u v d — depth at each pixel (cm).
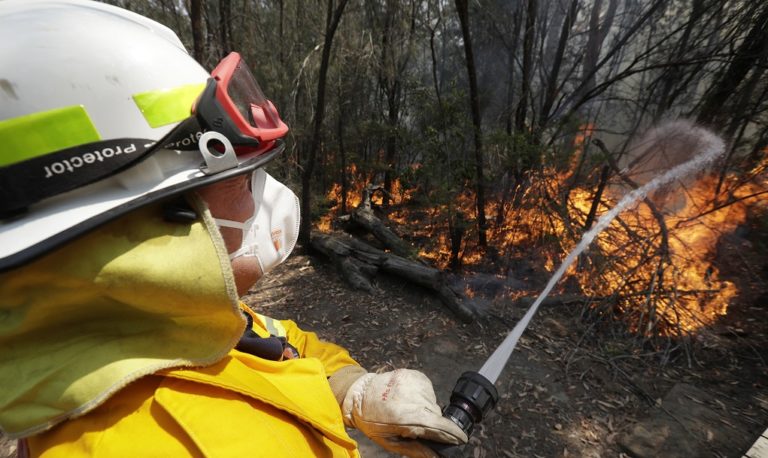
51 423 47
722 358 378
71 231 45
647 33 765
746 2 560
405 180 748
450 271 661
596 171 589
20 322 48
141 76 54
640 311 438
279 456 53
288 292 552
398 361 394
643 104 707
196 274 51
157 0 836
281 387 67
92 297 49
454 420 87
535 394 334
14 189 47
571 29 804
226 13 829
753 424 296
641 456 275
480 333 436
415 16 838
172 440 48
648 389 337
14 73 48
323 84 618
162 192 51
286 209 90
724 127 588
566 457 279
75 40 52
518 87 779
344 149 1109
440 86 980
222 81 63
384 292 538
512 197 627
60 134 48
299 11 927
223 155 59
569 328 434
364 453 282
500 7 755
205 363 54
